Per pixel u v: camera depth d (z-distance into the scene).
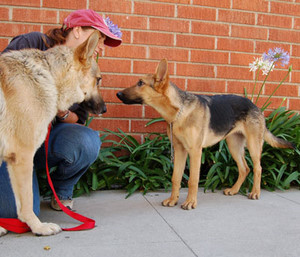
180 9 4.34
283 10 4.71
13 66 2.31
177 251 2.18
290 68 4.34
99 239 2.35
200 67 4.50
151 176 3.84
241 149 3.87
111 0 4.12
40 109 2.35
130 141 4.23
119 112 4.28
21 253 2.10
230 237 2.45
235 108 3.71
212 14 4.46
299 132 4.16
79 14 3.02
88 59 2.71
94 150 2.99
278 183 3.98
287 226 2.71
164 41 4.34
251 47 4.66
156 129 4.42
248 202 3.46
